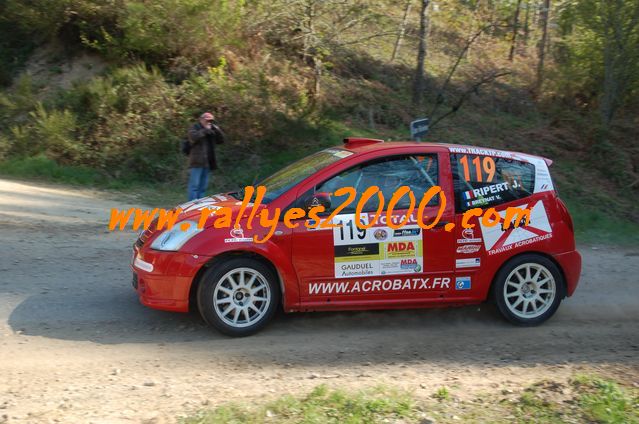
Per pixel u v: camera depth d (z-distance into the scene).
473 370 5.03
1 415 3.99
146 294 5.57
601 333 6.02
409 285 5.79
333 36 17.61
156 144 15.37
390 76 21.34
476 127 20.02
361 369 5.00
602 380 4.61
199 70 17.44
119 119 15.55
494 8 24.48
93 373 4.76
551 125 21.20
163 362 5.02
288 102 17.39
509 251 5.97
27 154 14.72
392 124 18.66
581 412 4.12
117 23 17.19
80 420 3.96
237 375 4.82
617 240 11.02
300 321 6.04
